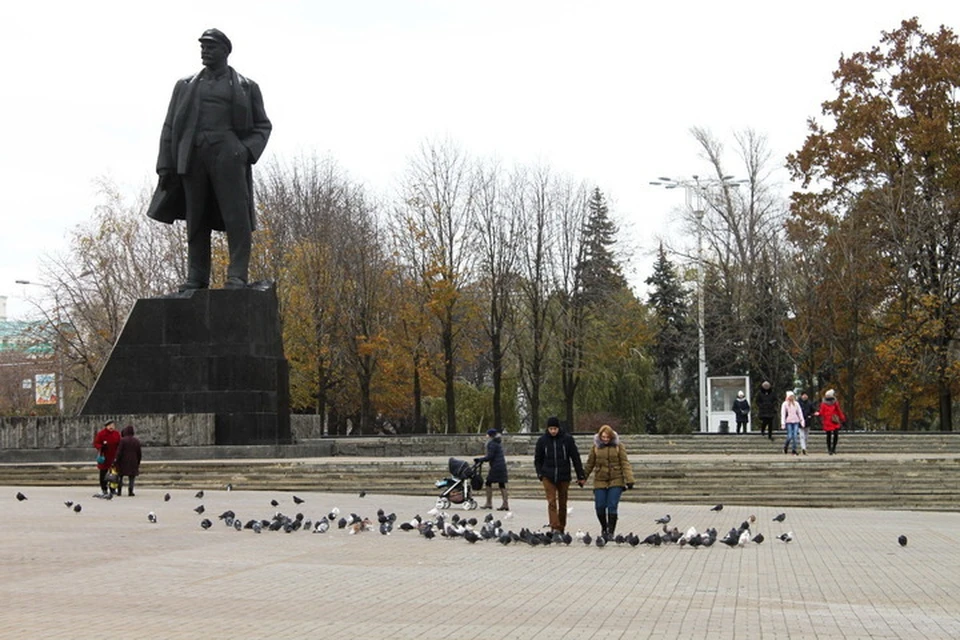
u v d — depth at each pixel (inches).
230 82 1470.2
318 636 393.1
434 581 529.0
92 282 2341.3
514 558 620.7
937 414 2674.7
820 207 2226.9
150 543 676.1
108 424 1048.8
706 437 1627.7
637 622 423.8
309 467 1190.3
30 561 591.5
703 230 2373.3
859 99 2192.4
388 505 984.9
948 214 2065.7
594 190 2672.2
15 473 1261.1
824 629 410.6
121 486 1084.5
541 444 733.9
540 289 2432.3
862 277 2105.1
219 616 432.5
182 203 1508.4
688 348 2506.2
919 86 2146.9
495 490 1147.3
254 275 2288.4
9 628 404.8
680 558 626.8
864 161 2159.2
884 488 1117.7
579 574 556.7
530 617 434.0
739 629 409.4
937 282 2091.5
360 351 2274.9
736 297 2330.2
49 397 2805.1
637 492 1131.3
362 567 577.3
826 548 682.8
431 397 2716.5
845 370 2284.7
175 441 1402.6
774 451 1598.2
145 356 1444.4
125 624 414.0
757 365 2358.5
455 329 2413.9
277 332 1503.4
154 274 2333.9
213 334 1438.2
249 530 753.6
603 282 2495.1
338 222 2427.4
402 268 2343.8
